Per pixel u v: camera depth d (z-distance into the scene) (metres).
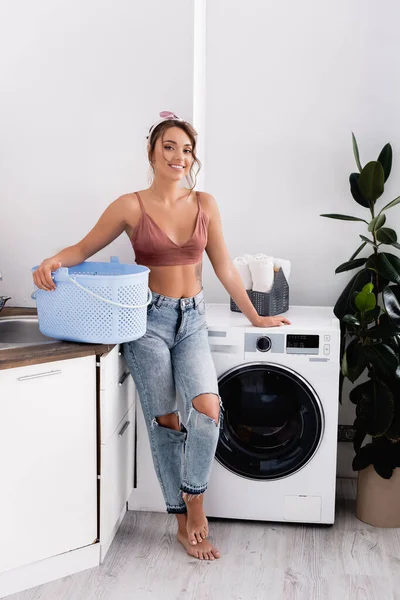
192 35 2.87
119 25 2.90
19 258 3.09
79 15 2.90
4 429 2.24
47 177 3.03
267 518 2.89
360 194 3.14
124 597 2.36
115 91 2.94
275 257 3.38
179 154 2.56
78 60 2.93
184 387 2.61
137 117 2.95
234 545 2.73
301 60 3.24
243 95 3.29
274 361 2.81
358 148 3.26
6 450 2.26
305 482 2.85
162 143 2.56
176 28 2.87
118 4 2.88
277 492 2.87
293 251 3.37
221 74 3.29
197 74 3.01
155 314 2.62
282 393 2.84
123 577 2.48
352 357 2.92
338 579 2.49
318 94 3.25
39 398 2.29
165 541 2.74
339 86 3.23
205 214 2.67
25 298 3.12
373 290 3.14
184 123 2.57
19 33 2.94
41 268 2.40
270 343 2.80
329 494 2.84
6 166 3.04
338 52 3.21
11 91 2.98
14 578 2.36
